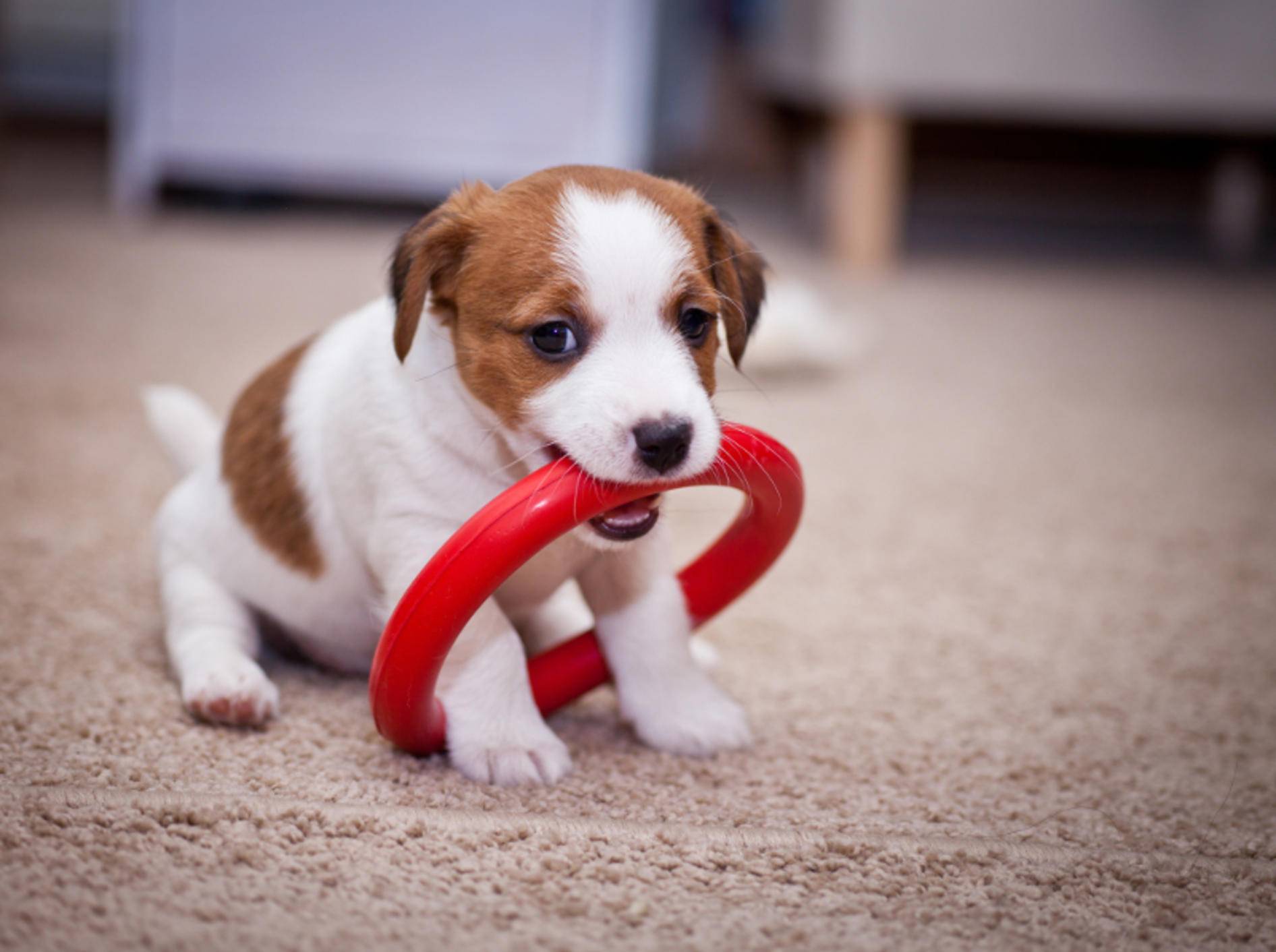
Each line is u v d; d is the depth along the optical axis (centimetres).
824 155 217
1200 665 82
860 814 70
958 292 184
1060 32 183
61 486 93
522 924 63
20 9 278
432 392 70
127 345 126
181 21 189
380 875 64
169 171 198
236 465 76
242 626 76
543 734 71
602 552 72
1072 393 134
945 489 103
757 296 74
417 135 195
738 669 80
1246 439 120
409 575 70
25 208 195
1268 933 65
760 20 280
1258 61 184
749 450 70
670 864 66
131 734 71
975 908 65
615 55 193
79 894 62
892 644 83
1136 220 260
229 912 62
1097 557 94
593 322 68
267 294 152
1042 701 78
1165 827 70
